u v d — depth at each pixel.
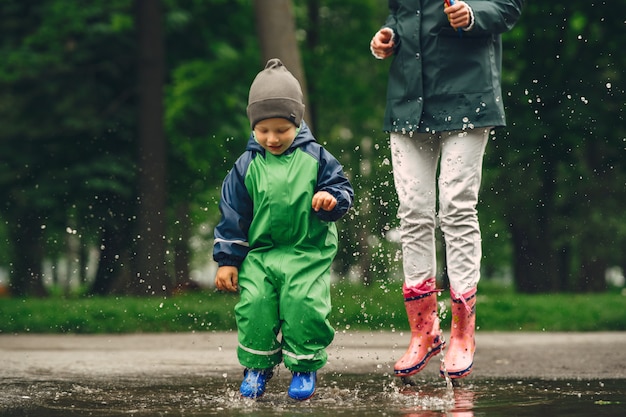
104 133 28.69
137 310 15.52
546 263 30.12
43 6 29.17
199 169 30.14
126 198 28.17
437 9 6.71
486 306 17.31
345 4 32.53
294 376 5.65
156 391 6.21
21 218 29.73
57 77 28.97
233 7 31.09
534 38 21.39
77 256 37.31
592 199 29.94
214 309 15.49
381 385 6.64
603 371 7.92
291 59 19.16
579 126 20.38
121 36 29.17
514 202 21.75
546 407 5.15
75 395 5.97
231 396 5.86
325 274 5.68
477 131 6.72
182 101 29.14
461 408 5.12
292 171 5.69
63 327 14.81
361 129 35.03
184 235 34.44
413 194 6.86
